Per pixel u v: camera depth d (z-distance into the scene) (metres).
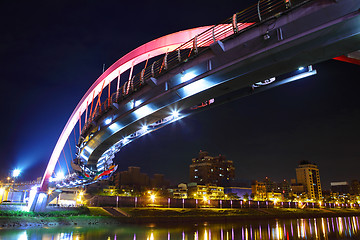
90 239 42.22
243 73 18.84
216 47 18.56
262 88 22.27
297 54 16.36
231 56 18.44
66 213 68.75
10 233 45.72
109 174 50.84
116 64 41.62
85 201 99.12
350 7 13.55
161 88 23.50
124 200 95.12
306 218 117.94
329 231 65.38
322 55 16.38
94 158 44.28
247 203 128.88
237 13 18.08
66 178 59.56
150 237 47.22
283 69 18.16
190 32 33.09
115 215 76.31
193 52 20.62
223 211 104.19
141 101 26.23
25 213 61.38
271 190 194.12
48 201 69.06
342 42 14.98
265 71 18.42
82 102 50.69
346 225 82.56
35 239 40.22
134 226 65.06
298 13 15.26
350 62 20.02
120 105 28.92
